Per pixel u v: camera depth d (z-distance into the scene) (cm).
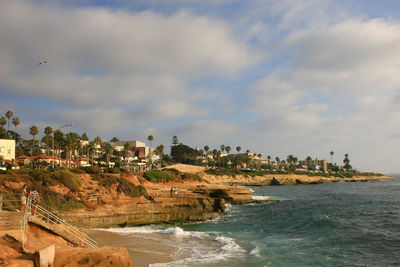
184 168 14738
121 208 3891
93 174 4409
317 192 10388
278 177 17562
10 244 1392
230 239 2938
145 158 15525
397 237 2898
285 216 4569
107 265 1388
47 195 3447
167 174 8344
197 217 4353
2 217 1794
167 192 5181
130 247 2566
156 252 2425
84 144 13612
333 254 2362
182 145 19688
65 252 1446
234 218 4466
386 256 2281
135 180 6153
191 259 2234
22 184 3394
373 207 5572
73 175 3975
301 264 2122
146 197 4438
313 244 2705
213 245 2698
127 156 13400
